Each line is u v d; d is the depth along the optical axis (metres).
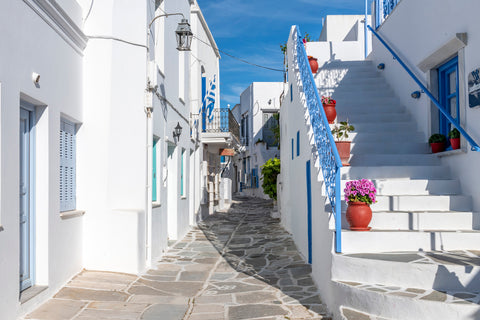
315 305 5.43
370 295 4.31
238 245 10.47
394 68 9.31
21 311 4.84
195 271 7.72
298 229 9.35
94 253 7.08
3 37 4.57
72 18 6.70
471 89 5.82
